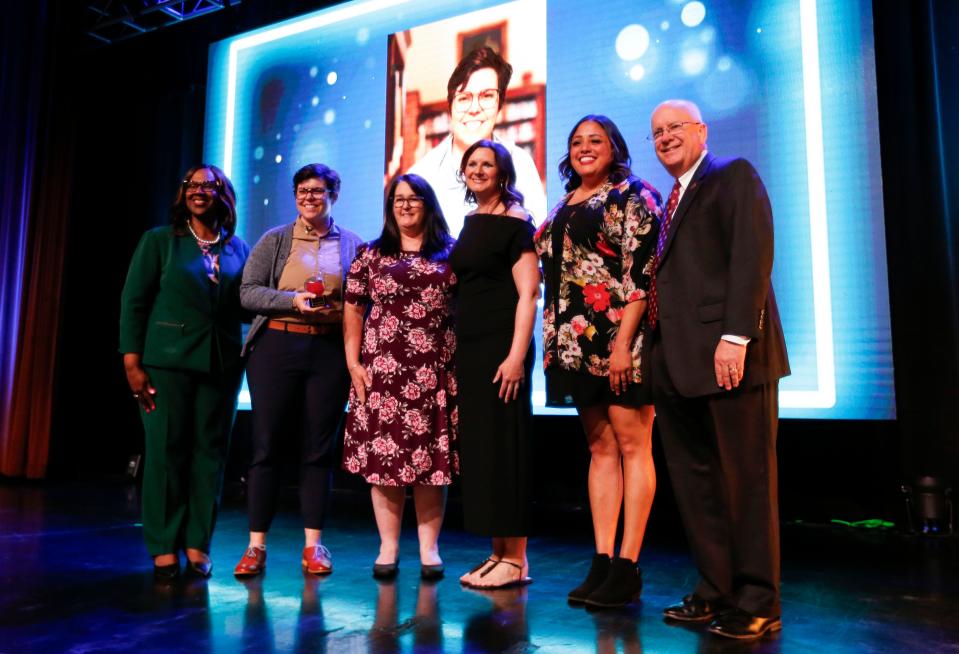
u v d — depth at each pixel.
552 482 3.88
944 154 3.05
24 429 5.12
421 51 4.16
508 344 2.01
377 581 2.06
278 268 2.29
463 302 2.08
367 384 2.14
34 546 2.57
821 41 3.19
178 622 1.64
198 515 2.16
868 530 3.05
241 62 4.77
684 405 1.69
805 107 3.20
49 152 5.34
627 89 3.57
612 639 1.53
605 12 3.66
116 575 2.11
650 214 1.79
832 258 3.11
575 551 2.61
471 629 1.60
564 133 3.71
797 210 3.18
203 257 2.22
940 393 2.97
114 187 5.52
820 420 3.23
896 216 3.09
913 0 3.17
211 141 4.81
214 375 2.21
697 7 3.45
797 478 3.31
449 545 2.67
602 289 1.86
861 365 3.04
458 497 4.08
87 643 1.49
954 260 3.00
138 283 2.15
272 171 4.56
